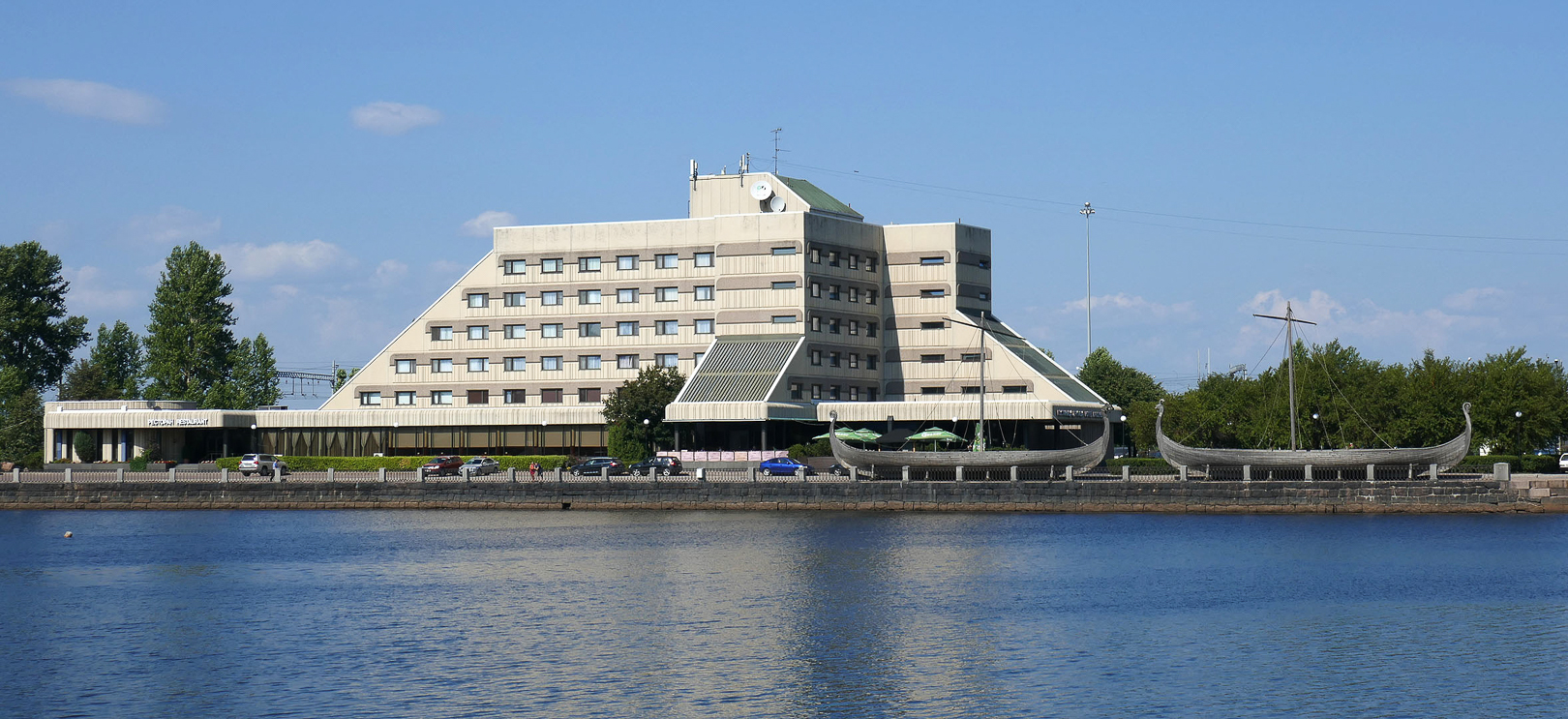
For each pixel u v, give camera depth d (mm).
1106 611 60812
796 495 111062
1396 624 56875
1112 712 42781
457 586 70000
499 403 164625
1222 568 74312
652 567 76438
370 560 82250
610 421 150125
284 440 163750
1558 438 146500
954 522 101562
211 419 159000
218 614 62250
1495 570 72062
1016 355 157125
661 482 114000
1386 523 95375
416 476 141000
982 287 168000
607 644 53781
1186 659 50281
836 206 167500
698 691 45781
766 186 161000
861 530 95875
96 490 123500
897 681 46969
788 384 150125
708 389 147375
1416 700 44250
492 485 117438
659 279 161250
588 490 115625
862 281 163250
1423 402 137125
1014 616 59438
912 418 149125
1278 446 143000
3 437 164875
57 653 53344
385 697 45375
